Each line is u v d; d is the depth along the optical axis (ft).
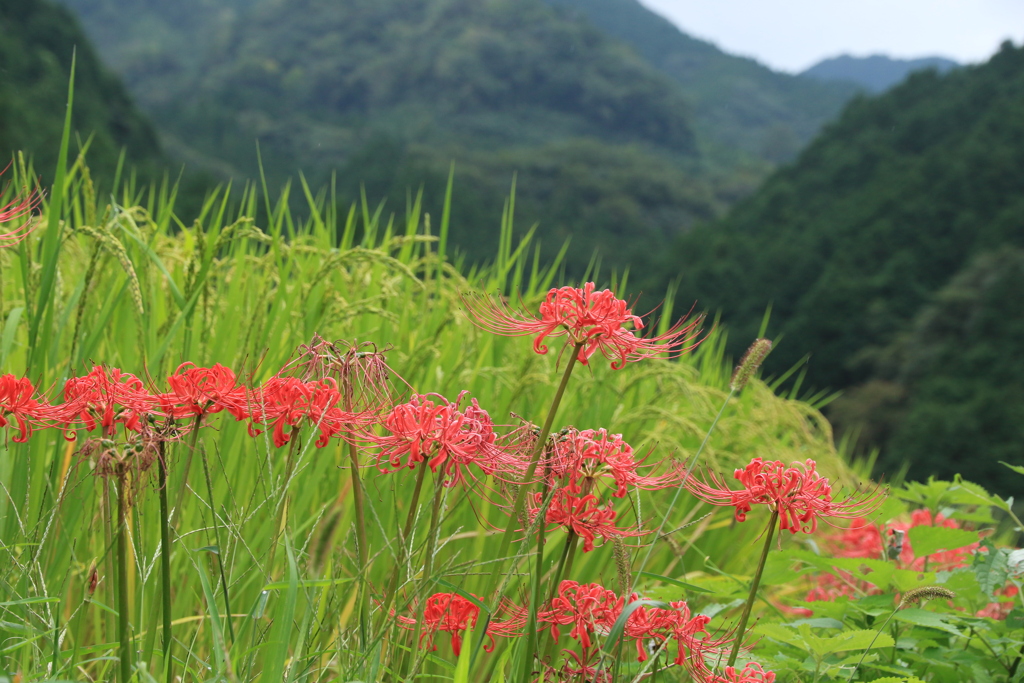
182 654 8.12
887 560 9.51
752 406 17.81
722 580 10.01
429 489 9.74
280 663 5.08
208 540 7.88
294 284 11.63
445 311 12.73
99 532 8.46
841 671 8.05
